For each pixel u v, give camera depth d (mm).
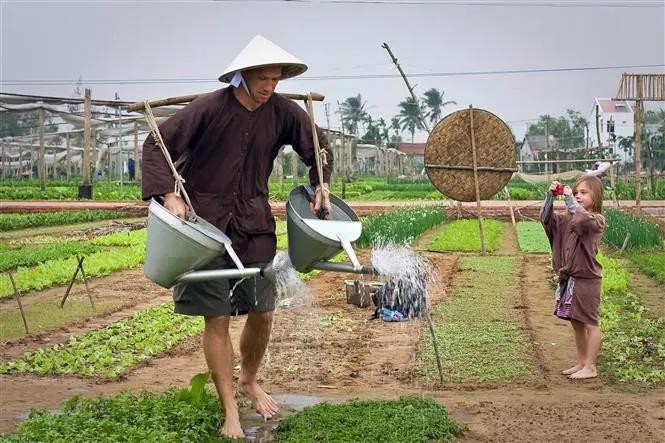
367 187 55688
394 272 7512
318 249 6574
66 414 6348
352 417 6578
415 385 8016
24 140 76750
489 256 19141
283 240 23016
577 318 8258
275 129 6828
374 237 20734
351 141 70938
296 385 8047
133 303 13086
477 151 19531
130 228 27500
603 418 6891
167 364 9078
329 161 7023
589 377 8250
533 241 22797
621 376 8305
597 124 41250
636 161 27312
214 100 6570
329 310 11789
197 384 6664
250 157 6719
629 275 15375
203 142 6617
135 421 6305
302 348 9531
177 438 6047
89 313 12148
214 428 6512
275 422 6891
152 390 7934
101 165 75312
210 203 6664
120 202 37656
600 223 8211
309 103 6965
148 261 6277
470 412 7082
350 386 8008
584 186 8453
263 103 6715
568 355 9242
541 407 7203
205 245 6070
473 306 12102
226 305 6477
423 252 20297
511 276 15492
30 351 9750
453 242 22031
